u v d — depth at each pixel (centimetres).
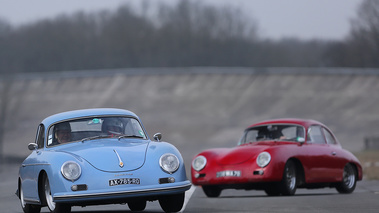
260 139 4791
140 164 2975
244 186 4425
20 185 3706
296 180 4494
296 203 3738
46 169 3009
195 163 4612
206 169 4538
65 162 2952
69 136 3331
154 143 3222
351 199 4003
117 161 2966
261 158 4347
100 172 2916
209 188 4628
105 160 2969
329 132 4978
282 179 4334
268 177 4294
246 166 4378
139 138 3375
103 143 3195
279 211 3209
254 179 4325
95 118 3428
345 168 4881
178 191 2978
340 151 4866
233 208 3475
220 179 4444
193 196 4688
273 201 3941
